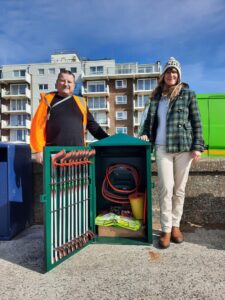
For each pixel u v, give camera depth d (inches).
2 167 131.4
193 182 152.5
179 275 94.1
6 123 2004.2
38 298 82.3
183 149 115.4
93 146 128.4
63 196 108.1
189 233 136.2
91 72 2065.7
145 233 127.3
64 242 107.9
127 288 86.8
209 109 163.5
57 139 120.0
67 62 2096.5
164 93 124.2
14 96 1983.3
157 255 110.6
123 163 138.7
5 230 131.2
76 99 128.3
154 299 80.8
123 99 1897.1
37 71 2092.8
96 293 84.4
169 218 118.8
